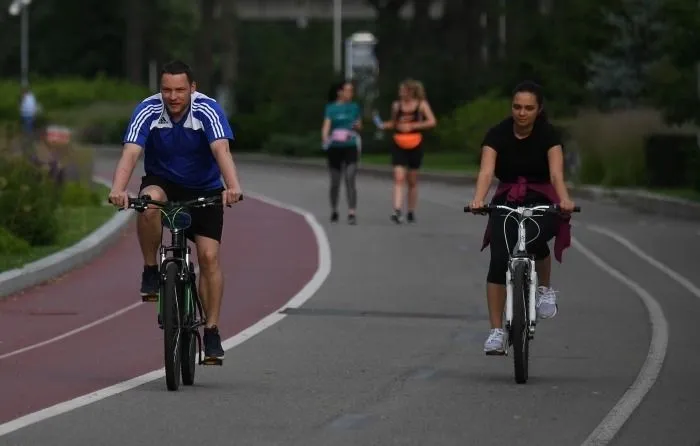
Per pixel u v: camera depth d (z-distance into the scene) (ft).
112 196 87.81
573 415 85.46
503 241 96.78
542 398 90.43
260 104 513.45
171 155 91.50
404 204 252.62
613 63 337.72
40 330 117.50
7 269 144.05
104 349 108.37
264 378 96.78
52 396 89.56
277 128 472.44
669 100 272.31
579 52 346.33
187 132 90.79
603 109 337.52
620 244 189.37
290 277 152.97
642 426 82.79
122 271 157.28
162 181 92.38
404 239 191.52
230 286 145.69
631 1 339.36
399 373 99.30
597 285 149.59
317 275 154.61
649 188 280.10
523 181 97.91
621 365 103.65
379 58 501.15
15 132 240.94
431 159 402.11
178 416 83.61
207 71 595.06
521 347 93.50
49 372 98.32
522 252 95.55
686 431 81.51
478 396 90.99
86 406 86.43
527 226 96.68
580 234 202.18
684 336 117.50
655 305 135.13
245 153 449.48
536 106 95.86
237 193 88.94
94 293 139.85
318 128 488.44
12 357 104.78
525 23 388.98
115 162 405.59
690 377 98.84
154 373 98.12
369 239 191.21
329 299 137.08
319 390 92.53
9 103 606.55
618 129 293.43
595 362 104.78
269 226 208.33
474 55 510.99
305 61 520.83
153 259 93.25
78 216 206.69
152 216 91.45
